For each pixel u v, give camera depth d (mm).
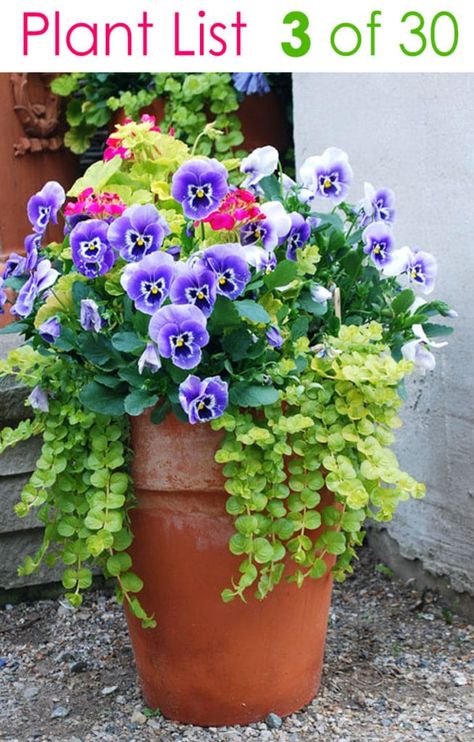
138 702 2424
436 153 2785
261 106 3809
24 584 2992
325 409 2115
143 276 1987
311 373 2143
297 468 2100
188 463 2084
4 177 3645
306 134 3373
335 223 2305
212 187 2041
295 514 2102
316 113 3309
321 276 2326
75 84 3797
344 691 2457
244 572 2062
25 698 2498
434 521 2951
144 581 2199
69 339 2109
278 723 2262
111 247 2062
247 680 2229
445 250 2795
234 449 2041
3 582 2971
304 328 2154
